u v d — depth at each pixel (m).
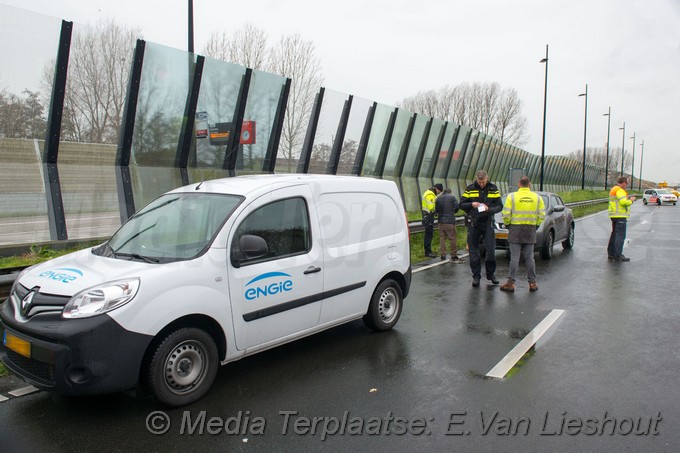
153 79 9.70
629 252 12.48
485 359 4.87
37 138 8.29
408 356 4.96
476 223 8.33
